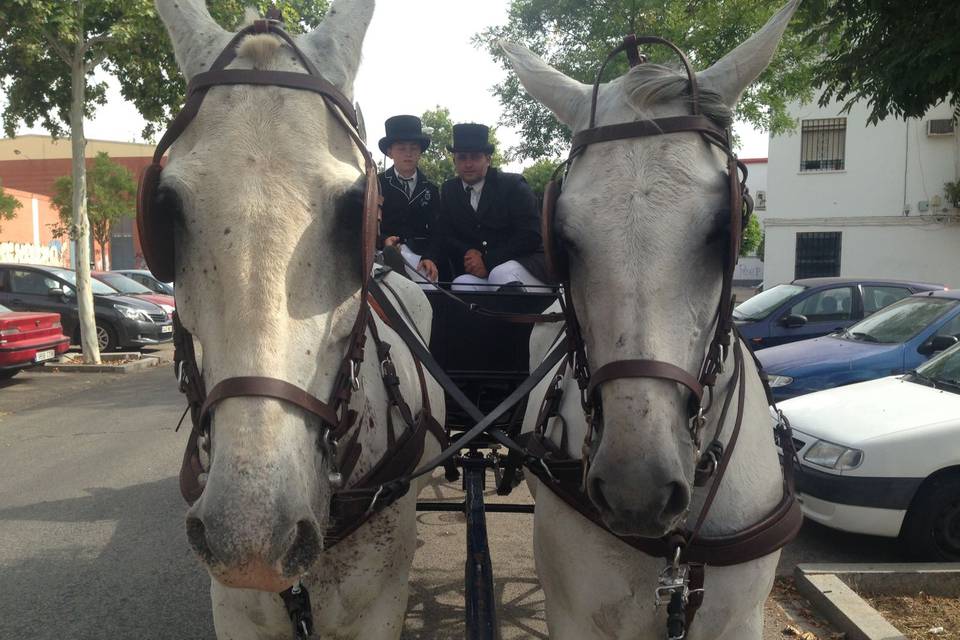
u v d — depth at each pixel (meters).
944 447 4.87
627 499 1.76
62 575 4.85
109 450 8.05
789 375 7.43
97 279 18.17
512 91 15.92
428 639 4.03
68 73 12.79
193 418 1.97
